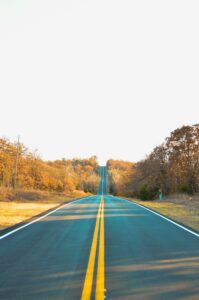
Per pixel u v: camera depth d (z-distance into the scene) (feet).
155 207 104.42
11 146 236.84
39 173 272.10
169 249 33.76
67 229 49.44
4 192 137.80
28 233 45.21
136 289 20.57
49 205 113.91
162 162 203.10
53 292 19.89
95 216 71.31
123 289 20.56
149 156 231.50
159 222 59.36
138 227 51.90
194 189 182.39
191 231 47.60
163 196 193.67
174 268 25.89
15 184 206.28
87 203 132.36
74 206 109.60
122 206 109.91
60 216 71.36
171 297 19.11
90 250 32.99
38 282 21.97
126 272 24.57
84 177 624.59
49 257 29.73
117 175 594.24
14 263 27.40
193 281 22.36
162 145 205.26
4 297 18.99
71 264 27.02
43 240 39.24
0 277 23.18
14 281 22.21
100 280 22.48
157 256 30.32
